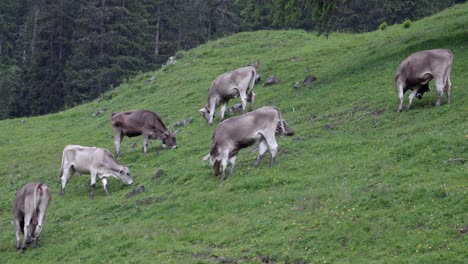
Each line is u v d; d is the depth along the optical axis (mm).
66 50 96625
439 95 30203
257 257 20453
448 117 28922
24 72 104000
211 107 38344
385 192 22578
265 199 25078
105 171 31578
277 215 23281
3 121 59594
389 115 31906
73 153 31891
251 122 28266
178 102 51000
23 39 116625
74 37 95562
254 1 44719
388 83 37781
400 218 20609
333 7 41844
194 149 35188
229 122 28516
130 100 57250
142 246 23625
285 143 31781
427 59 30188
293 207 23672
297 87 43844
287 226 22094
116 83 87000
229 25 101625
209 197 26781
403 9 80375
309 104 38781
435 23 57594
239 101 44062
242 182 27328
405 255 18625
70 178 34000
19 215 26078
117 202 29469
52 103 93812
